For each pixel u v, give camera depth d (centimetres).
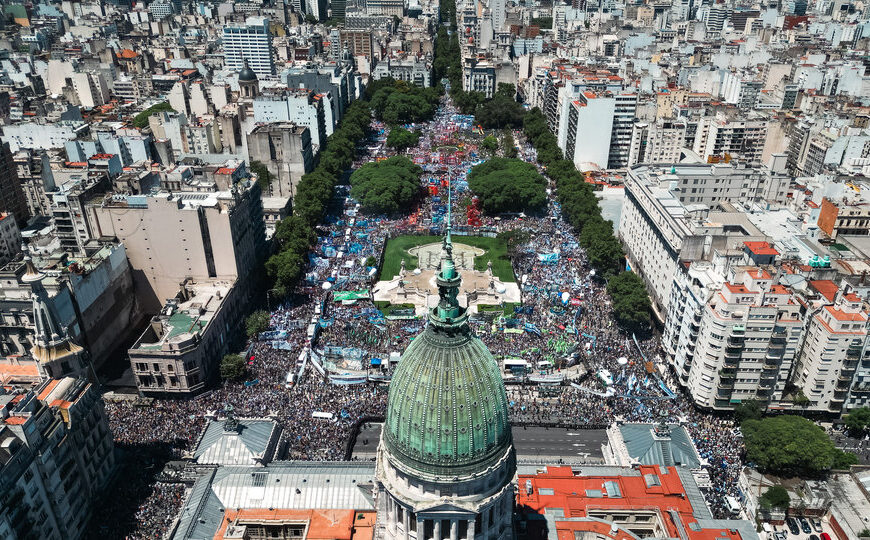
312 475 16862
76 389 18462
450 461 12088
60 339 19575
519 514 15350
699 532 15025
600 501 15938
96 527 17975
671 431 18950
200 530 15438
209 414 19600
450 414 11925
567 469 17162
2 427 15400
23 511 15300
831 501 18362
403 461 12450
